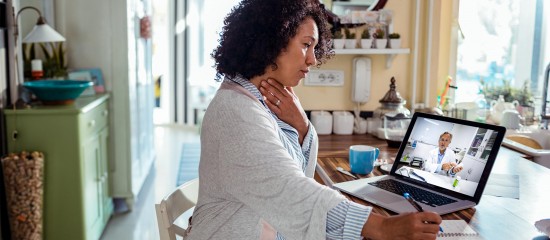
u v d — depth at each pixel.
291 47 1.21
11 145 2.78
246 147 1.04
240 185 1.04
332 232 1.00
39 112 2.76
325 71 2.63
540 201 1.54
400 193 1.57
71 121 2.79
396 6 2.59
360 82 2.59
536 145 2.58
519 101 3.19
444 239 1.24
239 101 1.13
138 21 3.99
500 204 1.51
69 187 2.83
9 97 2.85
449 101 2.82
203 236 1.16
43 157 2.78
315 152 1.45
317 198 0.99
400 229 0.97
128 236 3.26
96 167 3.21
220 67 1.26
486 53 3.29
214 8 6.82
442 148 1.65
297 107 1.40
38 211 2.72
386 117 2.27
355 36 2.54
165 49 7.11
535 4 3.24
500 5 3.25
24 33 3.27
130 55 3.62
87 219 2.93
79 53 3.55
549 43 3.24
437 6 2.54
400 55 2.64
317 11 1.31
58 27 3.52
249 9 1.20
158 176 4.71
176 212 1.50
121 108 3.60
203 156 1.16
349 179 1.76
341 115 2.58
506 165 1.97
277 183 1.00
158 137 6.49
